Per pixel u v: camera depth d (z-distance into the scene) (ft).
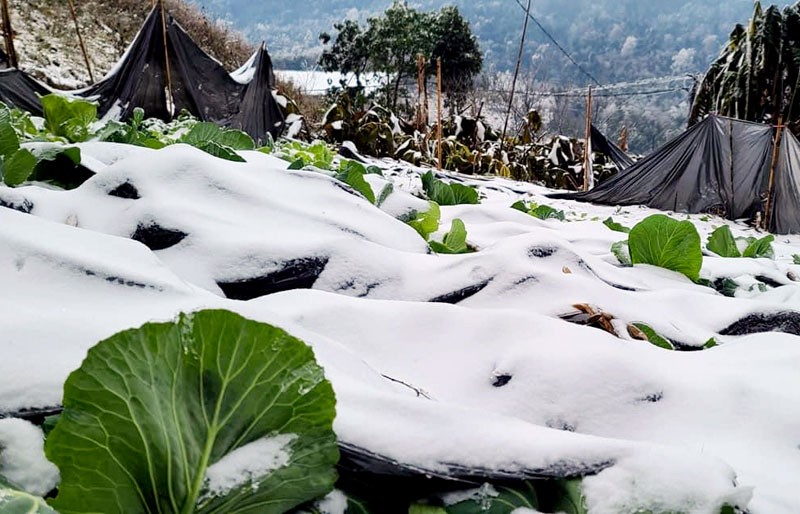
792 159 26.20
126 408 1.76
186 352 1.82
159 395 1.80
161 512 1.83
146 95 24.86
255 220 5.25
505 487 2.27
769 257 9.50
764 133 26.89
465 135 40.22
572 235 9.74
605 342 3.69
